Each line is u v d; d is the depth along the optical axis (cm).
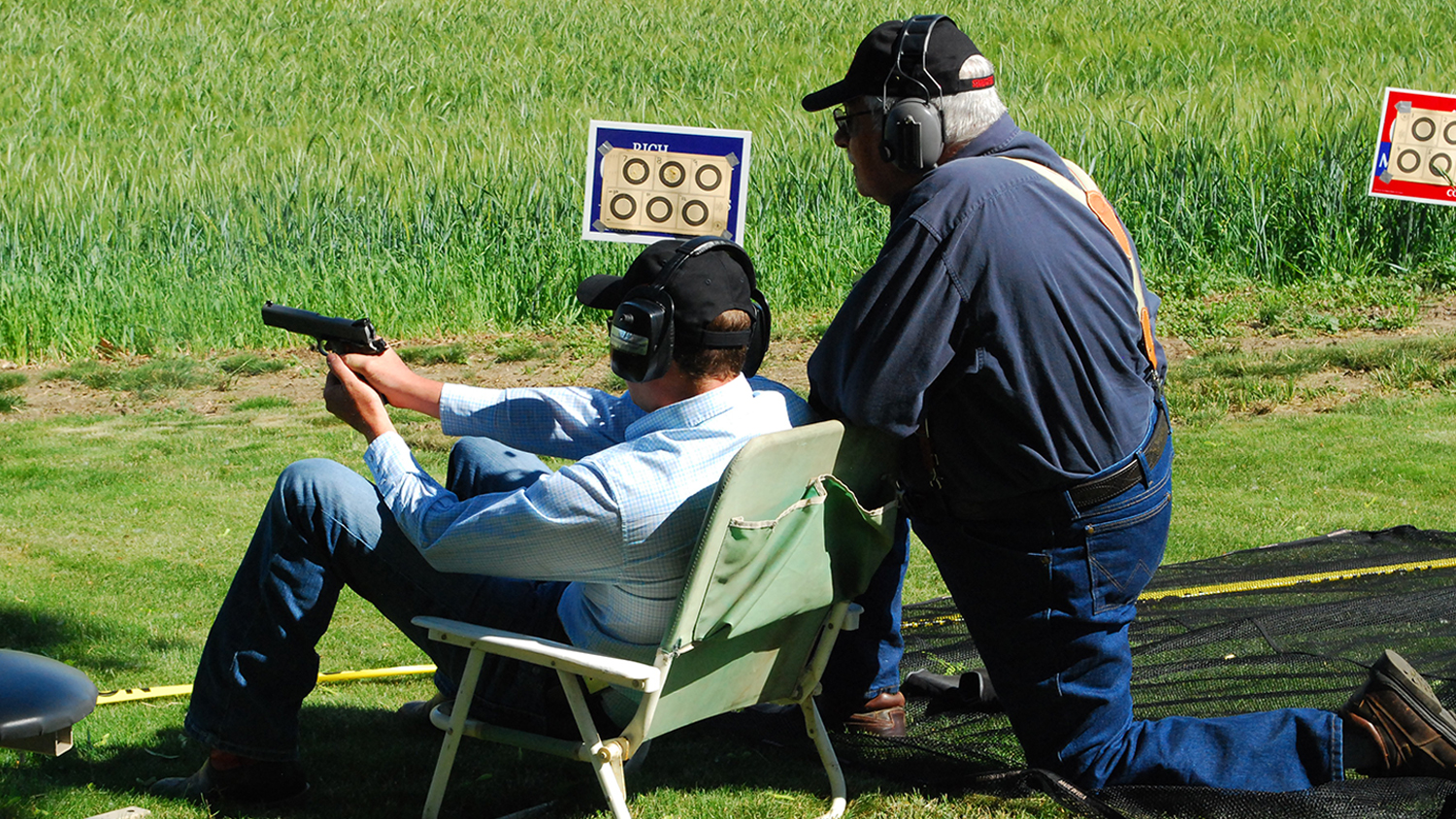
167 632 965
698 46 5512
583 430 691
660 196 1208
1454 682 744
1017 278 589
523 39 5806
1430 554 1023
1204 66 4441
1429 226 2406
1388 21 5291
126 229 2450
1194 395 1683
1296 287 2314
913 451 650
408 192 2627
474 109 4278
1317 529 1185
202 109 4394
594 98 4406
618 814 559
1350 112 2756
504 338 2239
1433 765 618
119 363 2078
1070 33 5322
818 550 588
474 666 585
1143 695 768
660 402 576
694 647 561
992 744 744
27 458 1505
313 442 1590
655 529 551
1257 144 2617
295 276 2334
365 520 612
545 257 2355
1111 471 618
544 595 640
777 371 1950
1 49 5550
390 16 6419
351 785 681
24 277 2194
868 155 672
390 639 964
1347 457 1407
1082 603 633
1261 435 1511
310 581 613
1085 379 604
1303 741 634
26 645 923
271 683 620
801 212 2441
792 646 627
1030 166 619
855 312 599
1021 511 627
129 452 1530
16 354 2092
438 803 599
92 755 714
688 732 784
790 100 3975
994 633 659
